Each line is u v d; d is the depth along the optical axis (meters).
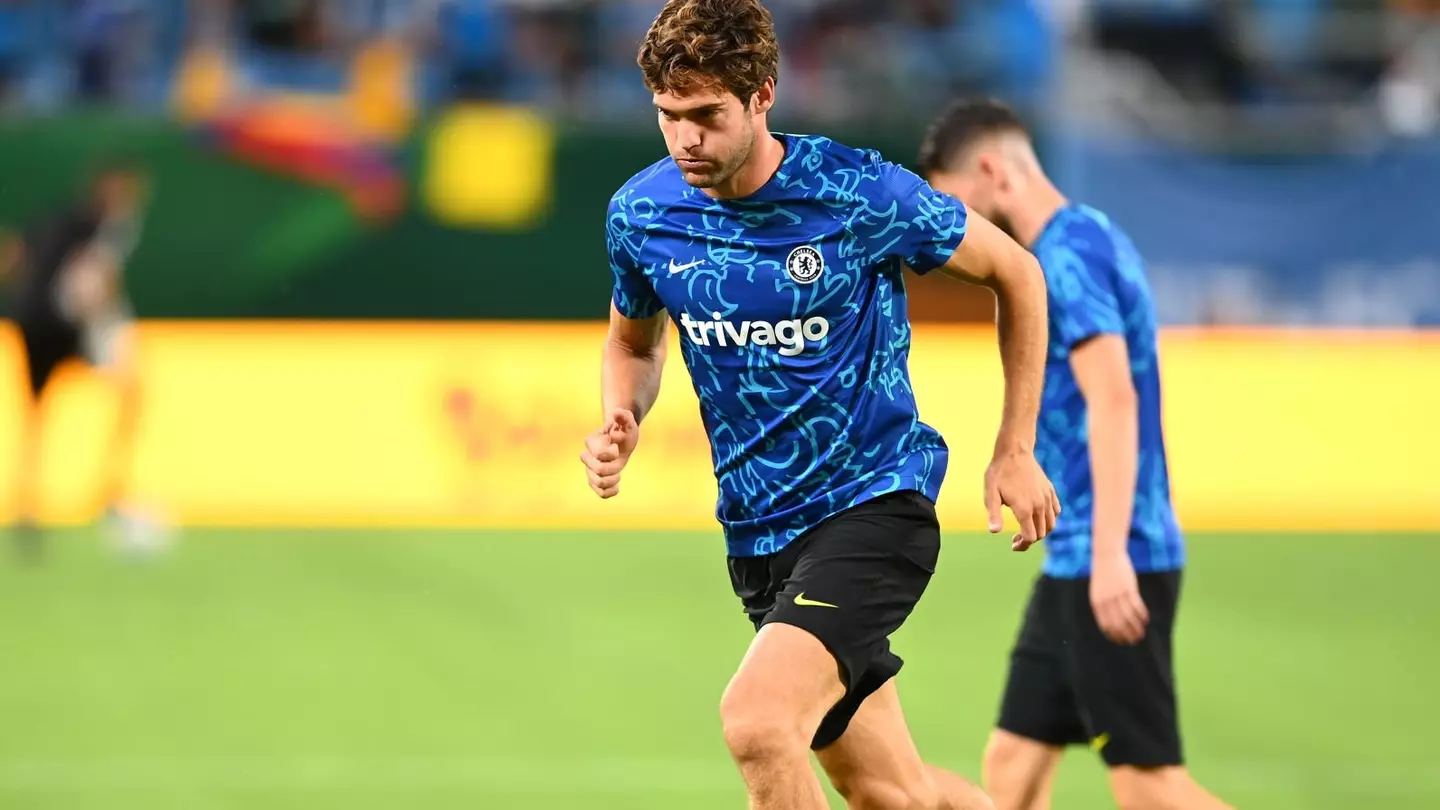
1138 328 16.28
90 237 35.78
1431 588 33.47
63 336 35.47
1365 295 40.91
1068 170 41.25
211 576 34.06
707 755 23.31
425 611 31.52
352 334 39.84
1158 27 46.84
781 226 13.09
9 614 31.28
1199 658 28.66
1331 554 36.19
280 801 21.25
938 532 13.91
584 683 26.95
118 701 25.95
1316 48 47.34
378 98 46.50
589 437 13.63
